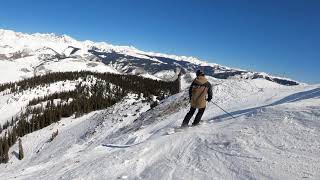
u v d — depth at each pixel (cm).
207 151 907
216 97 2052
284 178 657
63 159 1367
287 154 765
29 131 13588
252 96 1808
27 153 10038
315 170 666
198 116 1266
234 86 2181
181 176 777
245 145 873
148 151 1036
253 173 707
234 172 737
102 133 3909
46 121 14262
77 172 995
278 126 944
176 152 972
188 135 1099
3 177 1220
